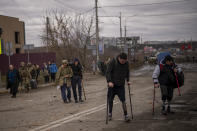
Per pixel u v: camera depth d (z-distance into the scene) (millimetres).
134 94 11086
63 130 5652
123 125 5848
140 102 8875
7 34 30000
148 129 5438
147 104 8430
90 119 6582
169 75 6441
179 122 5902
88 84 17234
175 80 6516
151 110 7395
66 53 28297
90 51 30109
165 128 5465
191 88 12305
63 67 9430
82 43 28594
